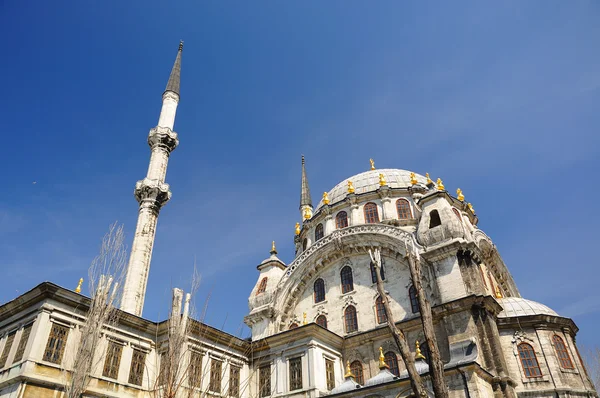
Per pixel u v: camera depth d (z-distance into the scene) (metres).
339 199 51.31
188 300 22.94
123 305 39.19
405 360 15.84
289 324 40.22
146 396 29.70
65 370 25.73
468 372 24.64
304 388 31.16
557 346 30.98
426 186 49.12
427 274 33.41
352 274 38.94
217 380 31.91
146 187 46.41
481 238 38.53
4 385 24.75
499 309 30.78
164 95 56.53
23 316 27.56
